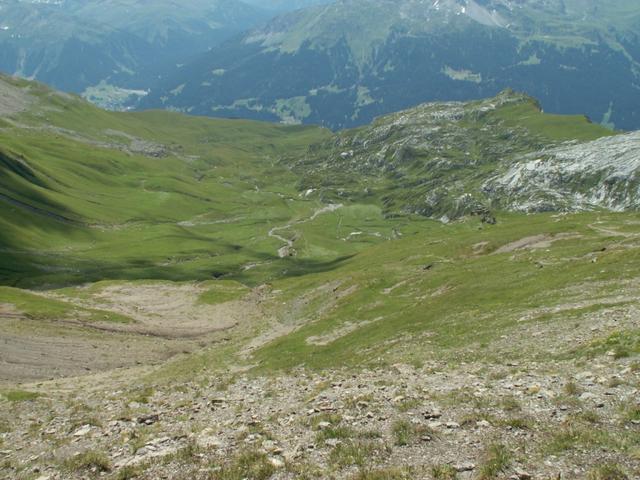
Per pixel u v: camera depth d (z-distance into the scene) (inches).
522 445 757.9
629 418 796.6
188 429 1084.5
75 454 1019.9
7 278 7293.3
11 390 2178.9
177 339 3779.5
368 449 816.3
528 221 6929.1
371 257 6683.1
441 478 687.7
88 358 3073.3
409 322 2496.3
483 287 2746.1
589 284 2213.3
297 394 1378.0
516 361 1386.6
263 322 3983.8
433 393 1103.6
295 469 775.7
